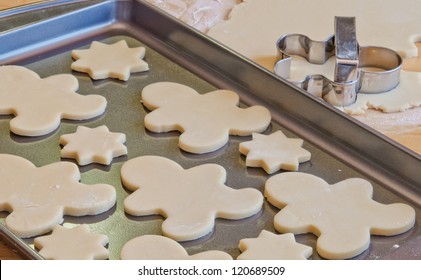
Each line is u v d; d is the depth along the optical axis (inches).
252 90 29.7
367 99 30.0
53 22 31.8
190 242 25.0
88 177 27.0
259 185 26.8
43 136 28.3
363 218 25.3
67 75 30.4
